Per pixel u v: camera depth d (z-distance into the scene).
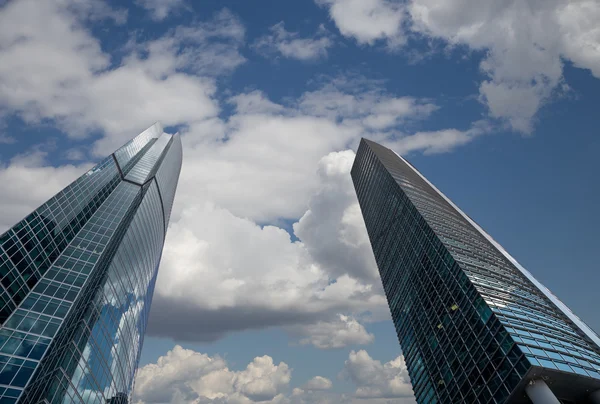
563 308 77.31
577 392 51.66
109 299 71.75
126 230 87.56
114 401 70.19
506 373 52.69
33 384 44.91
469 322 66.56
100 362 64.06
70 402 53.31
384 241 126.44
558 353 53.28
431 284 86.06
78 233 80.69
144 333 98.12
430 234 94.31
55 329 53.09
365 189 162.38
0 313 50.72
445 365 70.12
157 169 138.25
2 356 45.97
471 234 105.00
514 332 55.84
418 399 80.81
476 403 57.25
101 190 101.94
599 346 63.06
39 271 62.94
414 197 117.19
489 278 75.81
